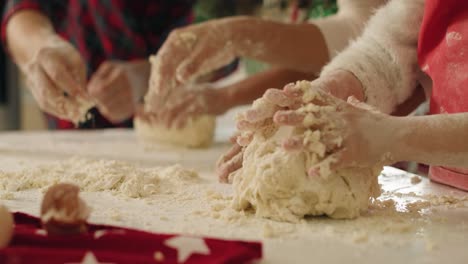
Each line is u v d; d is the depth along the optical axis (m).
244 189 0.89
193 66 1.46
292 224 0.83
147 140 2.04
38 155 1.62
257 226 0.82
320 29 1.54
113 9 2.42
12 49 2.07
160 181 1.17
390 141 0.82
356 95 1.13
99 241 0.66
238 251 0.62
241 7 2.82
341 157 0.81
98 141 2.02
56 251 0.62
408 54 1.17
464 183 1.11
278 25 1.52
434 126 0.83
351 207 0.85
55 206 0.66
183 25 2.56
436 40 1.08
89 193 1.04
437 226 0.83
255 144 0.91
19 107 3.96
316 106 0.82
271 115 0.87
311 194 0.85
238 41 1.49
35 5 2.12
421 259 0.67
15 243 0.66
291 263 0.65
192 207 0.94
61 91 1.56
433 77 1.10
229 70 2.32
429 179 1.22
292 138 0.82
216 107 1.92
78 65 1.62
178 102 1.89
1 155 1.60
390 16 1.20
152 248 0.65
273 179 0.84
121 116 2.19
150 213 0.89
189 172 1.25
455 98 1.04
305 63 1.58
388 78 1.17
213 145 2.03
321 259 0.67
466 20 1.01
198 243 0.65
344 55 1.21
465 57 1.01
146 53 2.54
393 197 1.05
